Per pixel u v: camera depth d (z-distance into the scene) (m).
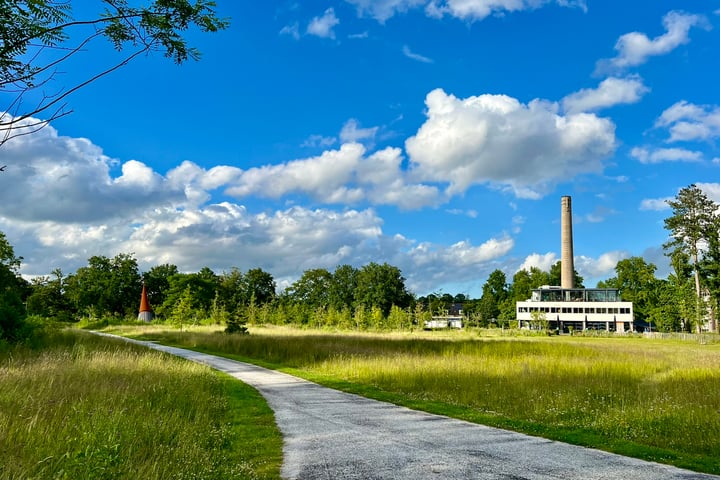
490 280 126.75
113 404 10.56
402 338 41.50
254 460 8.34
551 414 12.64
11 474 6.39
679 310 67.31
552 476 7.42
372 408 13.49
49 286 89.94
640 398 13.84
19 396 10.54
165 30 4.86
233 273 110.06
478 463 8.13
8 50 4.27
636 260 104.56
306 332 53.47
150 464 7.07
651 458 8.46
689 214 70.00
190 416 11.02
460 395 15.37
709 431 10.18
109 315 91.75
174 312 62.56
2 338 24.11
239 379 19.52
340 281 109.88
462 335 56.97
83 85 4.26
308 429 10.81
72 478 6.46
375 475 7.50
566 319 96.88
